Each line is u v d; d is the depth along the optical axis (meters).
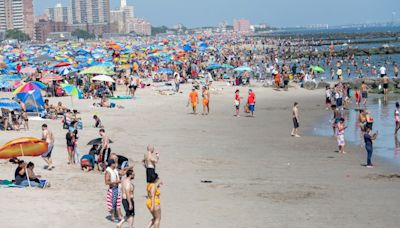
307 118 42.75
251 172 24.97
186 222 17.38
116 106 48.28
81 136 33.69
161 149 30.45
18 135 33.38
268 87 64.50
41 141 21.20
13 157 21.02
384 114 44.19
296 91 61.03
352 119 42.03
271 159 28.05
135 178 23.70
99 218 17.45
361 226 16.95
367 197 20.42
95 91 55.00
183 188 21.88
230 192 21.23
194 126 38.97
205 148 30.94
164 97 55.66
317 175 24.38
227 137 34.69
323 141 33.22
